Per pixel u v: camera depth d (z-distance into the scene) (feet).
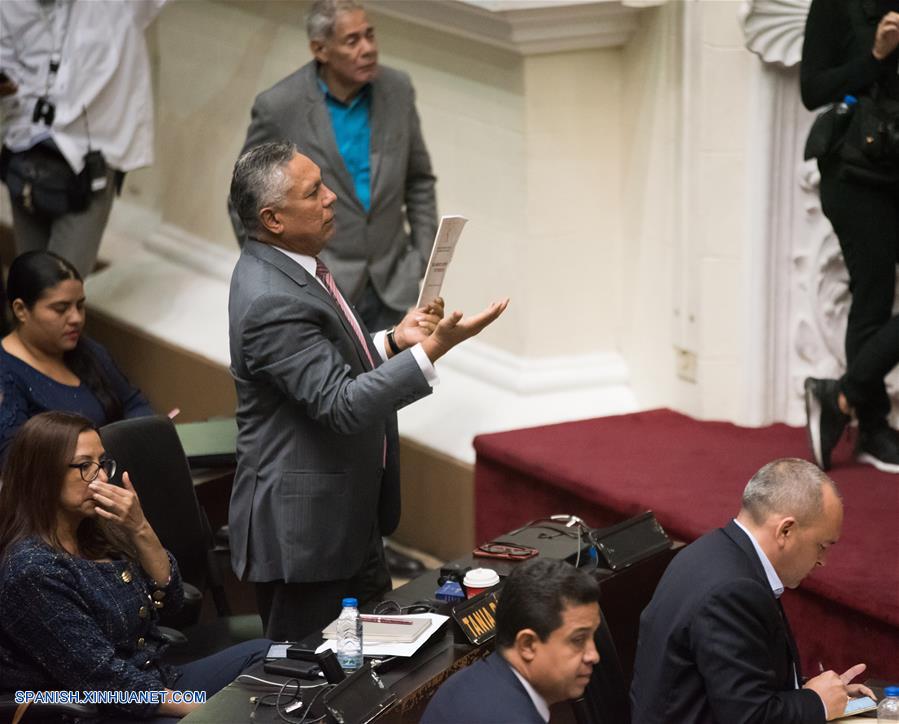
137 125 79.10
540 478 65.31
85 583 44.04
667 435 68.49
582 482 63.05
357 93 67.46
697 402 70.33
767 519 41.93
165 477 53.62
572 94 70.59
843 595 52.13
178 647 51.78
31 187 77.10
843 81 58.90
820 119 59.93
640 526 53.47
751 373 68.95
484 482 69.21
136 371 90.12
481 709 36.11
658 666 41.93
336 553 48.85
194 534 54.34
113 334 91.35
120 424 53.01
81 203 78.13
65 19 76.38
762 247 67.46
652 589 53.16
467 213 75.10
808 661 54.54
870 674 52.13
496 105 71.56
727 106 66.44
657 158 69.92
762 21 64.03
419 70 75.97
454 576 48.91
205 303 88.53
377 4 75.10
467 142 73.97
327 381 46.16
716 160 67.05
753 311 68.18
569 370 73.31
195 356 84.94
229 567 62.34
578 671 36.50
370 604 47.78
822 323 67.77
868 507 58.70
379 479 50.29
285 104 66.69
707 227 67.92
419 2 71.31
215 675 47.32
